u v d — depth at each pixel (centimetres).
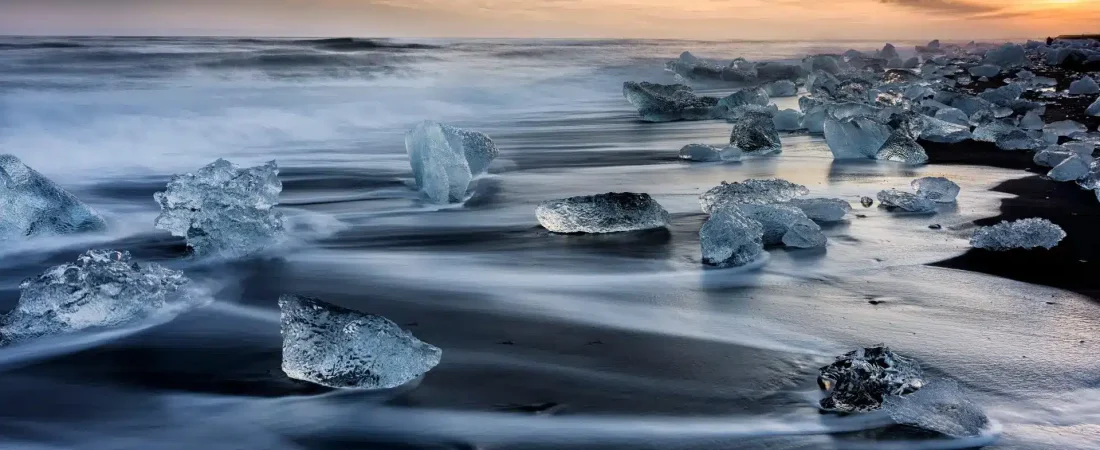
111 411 276
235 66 1575
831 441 247
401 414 269
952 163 768
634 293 388
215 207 463
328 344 290
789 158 814
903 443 245
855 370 270
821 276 410
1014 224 466
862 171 730
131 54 1567
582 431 255
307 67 1656
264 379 299
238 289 405
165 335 343
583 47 2817
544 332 339
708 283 402
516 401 276
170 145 927
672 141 972
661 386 286
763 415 264
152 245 501
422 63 1883
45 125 975
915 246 465
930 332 334
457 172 616
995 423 255
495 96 1487
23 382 298
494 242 491
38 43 1669
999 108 1180
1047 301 372
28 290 348
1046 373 293
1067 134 928
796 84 2017
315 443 253
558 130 1094
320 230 523
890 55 2716
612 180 698
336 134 1057
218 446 252
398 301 383
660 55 2505
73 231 523
